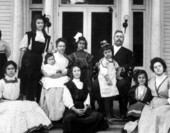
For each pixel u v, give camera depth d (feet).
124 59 24.40
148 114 20.12
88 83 23.58
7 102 20.66
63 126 20.47
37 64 22.85
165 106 20.11
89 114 21.03
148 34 32.91
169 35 32.42
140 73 22.03
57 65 23.12
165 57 32.50
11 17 32.50
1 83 21.62
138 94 21.85
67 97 21.17
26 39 22.82
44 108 22.08
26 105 20.56
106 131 21.26
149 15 32.89
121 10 32.32
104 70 22.88
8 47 25.35
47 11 31.12
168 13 32.45
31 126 19.77
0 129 19.44
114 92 22.88
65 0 33.91
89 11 34.17
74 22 34.17
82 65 23.65
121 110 23.67
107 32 34.12
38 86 23.61
